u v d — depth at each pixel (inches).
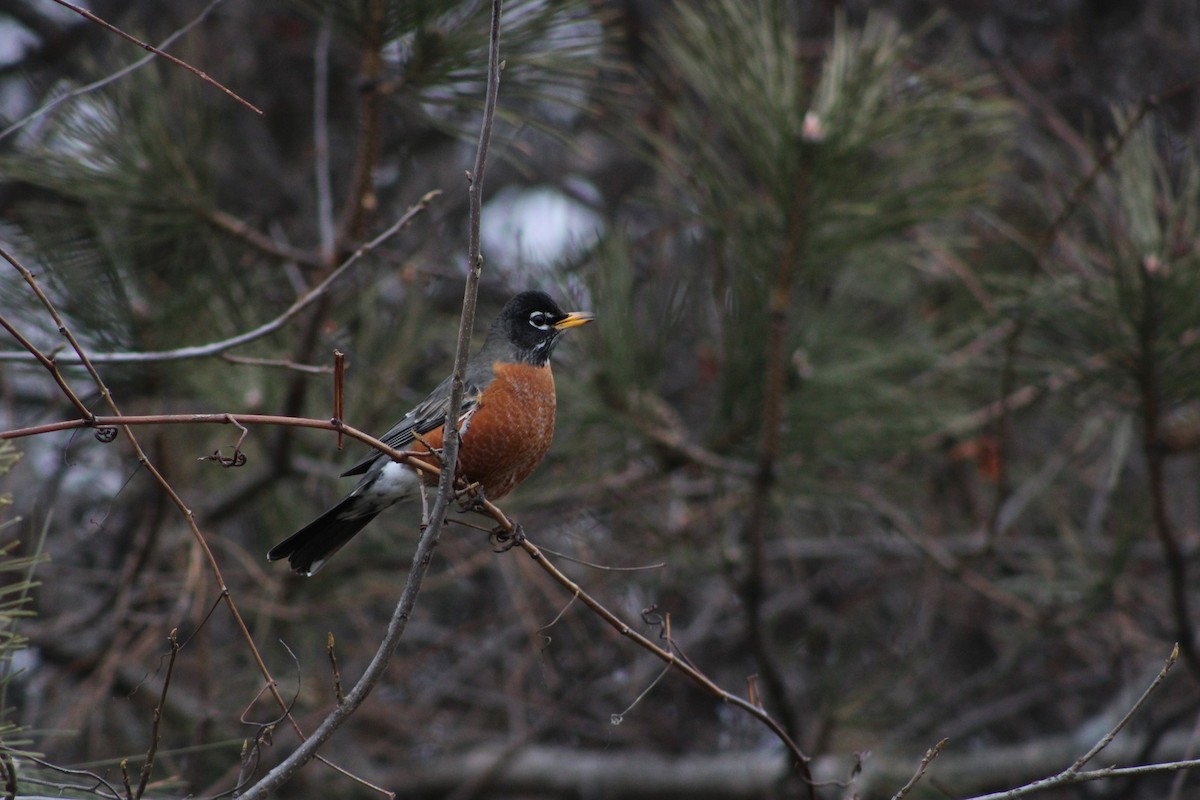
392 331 457.7
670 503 459.2
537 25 370.0
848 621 555.2
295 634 482.0
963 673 601.3
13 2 665.6
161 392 411.2
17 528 457.7
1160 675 230.8
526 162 716.7
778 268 369.1
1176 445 394.9
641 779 575.8
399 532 473.1
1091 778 235.0
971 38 627.8
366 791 520.4
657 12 553.0
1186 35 629.9
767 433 377.4
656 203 401.7
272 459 440.1
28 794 235.3
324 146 416.5
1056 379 400.8
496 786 578.2
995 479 450.0
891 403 402.0
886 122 354.9
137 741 460.8
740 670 592.4
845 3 599.2
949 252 416.5
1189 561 473.1
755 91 355.9
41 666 467.2
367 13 370.6
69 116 379.2
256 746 232.5
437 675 589.6
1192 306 354.9
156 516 426.9
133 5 646.5
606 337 399.9
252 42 672.4
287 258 409.7
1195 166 374.9
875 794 469.7
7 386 416.5
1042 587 455.2
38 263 368.2
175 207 390.6
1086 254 382.9
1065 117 601.3
